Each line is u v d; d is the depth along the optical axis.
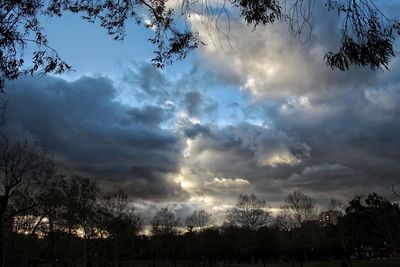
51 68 11.07
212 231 125.19
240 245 117.31
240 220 113.69
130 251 101.25
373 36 8.63
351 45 8.76
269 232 119.94
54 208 56.12
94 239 81.75
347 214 125.00
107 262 90.06
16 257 66.06
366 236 122.81
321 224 115.88
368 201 123.38
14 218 52.75
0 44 10.39
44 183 50.12
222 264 135.62
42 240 66.62
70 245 75.94
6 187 44.16
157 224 114.25
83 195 66.56
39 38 10.88
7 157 43.72
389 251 128.62
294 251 104.12
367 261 96.75
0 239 45.75
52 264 73.81
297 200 100.00
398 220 114.69
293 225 99.25
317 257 136.75
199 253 125.50
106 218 82.38
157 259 137.62
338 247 128.25
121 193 86.81
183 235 122.12
